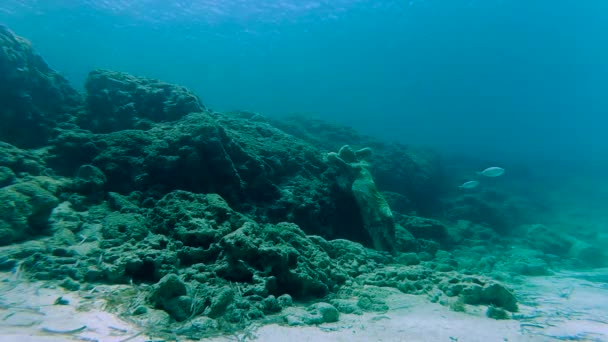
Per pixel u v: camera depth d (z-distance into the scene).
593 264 10.00
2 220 4.26
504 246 11.28
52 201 4.89
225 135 7.54
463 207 14.12
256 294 4.12
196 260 4.70
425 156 18.73
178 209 5.52
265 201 7.67
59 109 7.60
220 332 3.27
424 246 9.24
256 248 4.62
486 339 3.68
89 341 2.75
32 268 3.90
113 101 7.93
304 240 5.71
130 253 4.41
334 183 9.23
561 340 3.76
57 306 3.27
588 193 20.81
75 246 4.50
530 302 5.45
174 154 6.67
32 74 7.29
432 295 5.21
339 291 5.14
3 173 5.09
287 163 8.97
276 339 3.25
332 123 18.12
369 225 8.04
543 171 28.53
